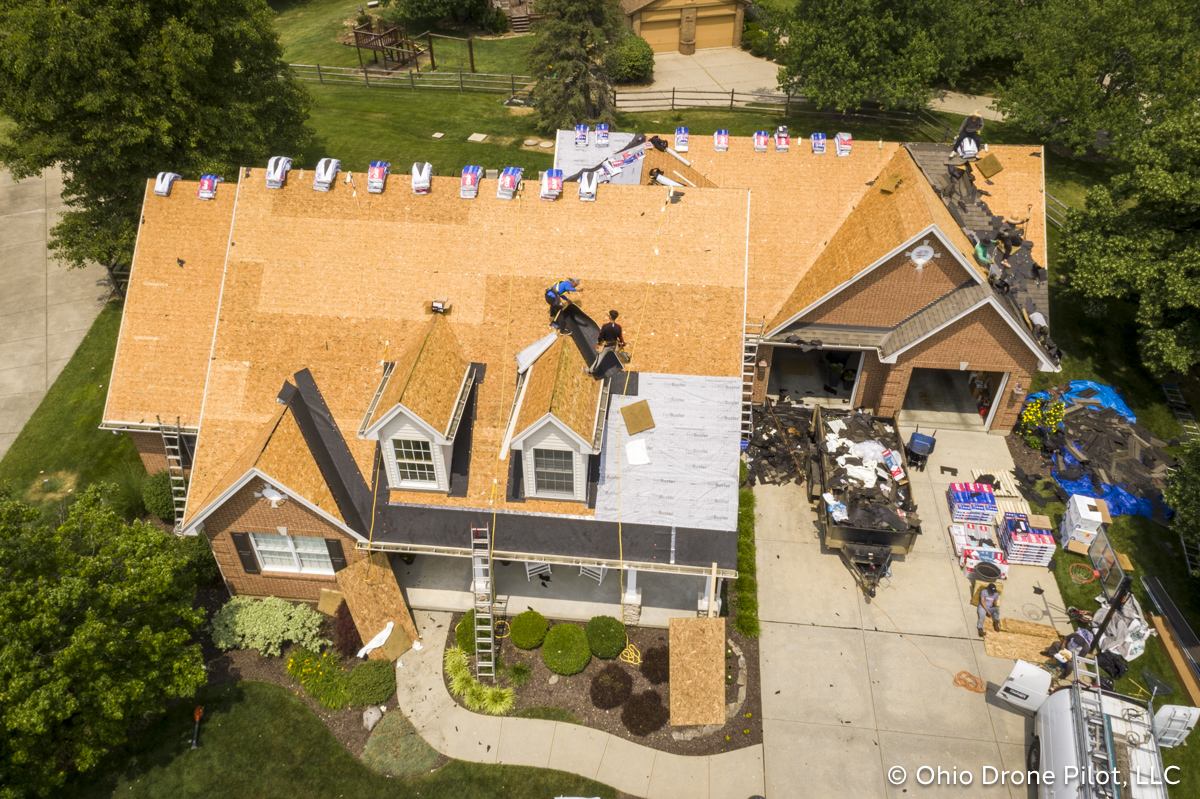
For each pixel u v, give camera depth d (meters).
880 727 20.23
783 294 27.98
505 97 51.50
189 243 24.72
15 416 29.53
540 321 22.28
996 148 29.17
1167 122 28.33
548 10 43.00
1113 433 28.59
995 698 20.83
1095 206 29.91
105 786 19.02
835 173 28.95
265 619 21.88
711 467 20.95
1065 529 24.97
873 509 23.84
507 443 21.39
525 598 23.02
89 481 27.16
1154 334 27.78
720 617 22.20
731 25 59.25
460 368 21.67
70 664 16.11
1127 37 37.91
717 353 21.88
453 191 23.17
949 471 27.36
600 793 18.94
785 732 20.11
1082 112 38.34
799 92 47.81
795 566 24.34
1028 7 46.91
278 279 22.95
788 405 29.30
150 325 24.36
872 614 22.95
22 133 28.56
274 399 22.22
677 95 52.22
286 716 20.50
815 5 43.09
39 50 26.39
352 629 21.81
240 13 32.41
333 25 65.38
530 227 22.94
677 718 20.08
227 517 21.06
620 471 21.02
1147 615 23.03
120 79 27.92
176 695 18.69
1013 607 23.16
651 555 20.44
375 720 20.39
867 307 26.84
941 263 25.48
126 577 18.05
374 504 21.28
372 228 23.11
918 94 41.72
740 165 29.23
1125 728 18.08
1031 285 27.31
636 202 22.94
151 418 23.83
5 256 36.84
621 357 21.72
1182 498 22.47
